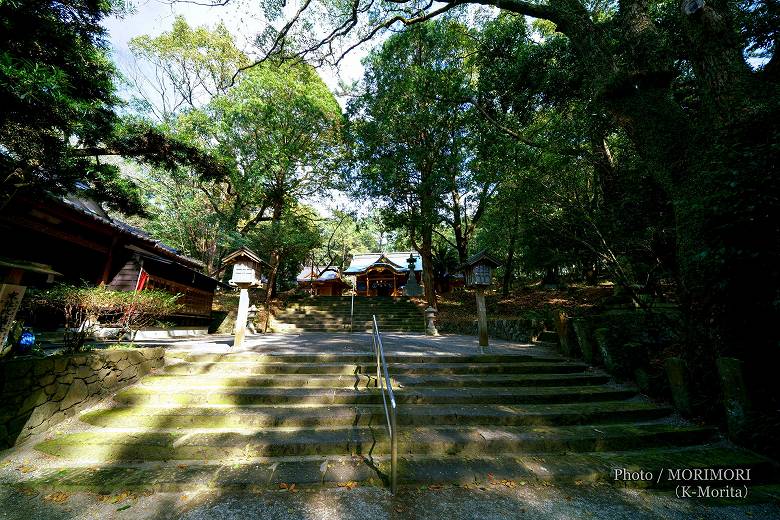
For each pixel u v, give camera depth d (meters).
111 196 5.06
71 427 3.54
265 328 12.71
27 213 6.45
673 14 6.59
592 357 5.83
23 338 3.75
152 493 2.59
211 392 4.20
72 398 3.71
